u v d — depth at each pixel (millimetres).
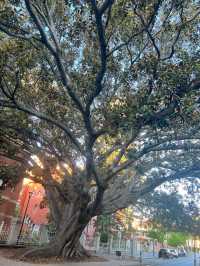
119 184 21438
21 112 17375
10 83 15188
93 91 13023
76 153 21094
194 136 14523
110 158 22469
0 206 29828
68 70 15250
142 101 11148
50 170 22031
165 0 12430
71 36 14812
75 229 20344
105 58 11688
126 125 11578
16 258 18938
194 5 12828
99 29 10609
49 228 29250
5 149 21438
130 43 14461
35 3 12828
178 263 36844
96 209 19016
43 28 12070
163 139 14500
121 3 11602
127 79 13062
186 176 18531
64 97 17188
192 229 34594
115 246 43438
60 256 20344
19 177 22281
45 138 19328
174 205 28875
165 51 13664
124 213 40625
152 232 62656
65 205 21828
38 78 17141
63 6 14453
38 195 39750
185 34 13312
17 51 13352
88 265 19953
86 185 17953
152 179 20000
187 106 10672
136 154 15281
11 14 11633
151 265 29312
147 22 12070
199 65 10586
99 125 15695
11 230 26250
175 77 10508
